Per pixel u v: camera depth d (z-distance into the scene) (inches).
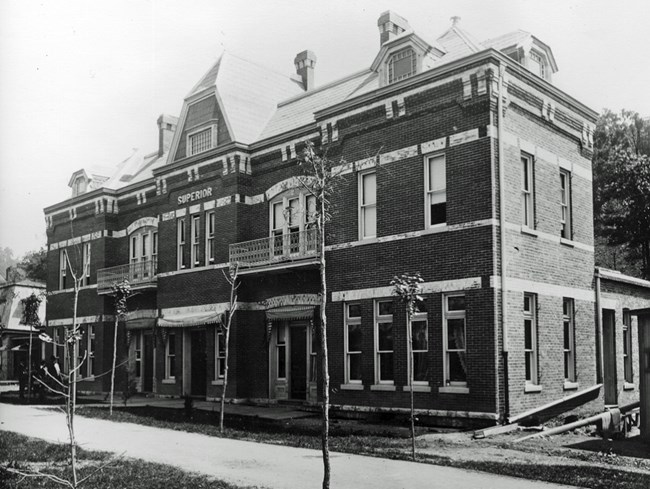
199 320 999.0
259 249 955.3
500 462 478.0
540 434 623.8
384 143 786.8
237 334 963.3
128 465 476.7
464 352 696.4
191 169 1069.1
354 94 884.0
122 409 920.3
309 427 695.7
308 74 1252.5
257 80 1141.7
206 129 1072.8
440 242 718.5
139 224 1234.0
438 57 810.2
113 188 1333.7
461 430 657.6
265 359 953.5
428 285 723.4
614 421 667.4
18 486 411.2
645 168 1487.5
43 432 673.6
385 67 840.3
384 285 767.7
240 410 877.2
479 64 697.6
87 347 1302.9
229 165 999.0
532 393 701.3
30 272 2454.5
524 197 752.3
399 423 721.0
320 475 435.8
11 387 1530.5
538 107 771.4
